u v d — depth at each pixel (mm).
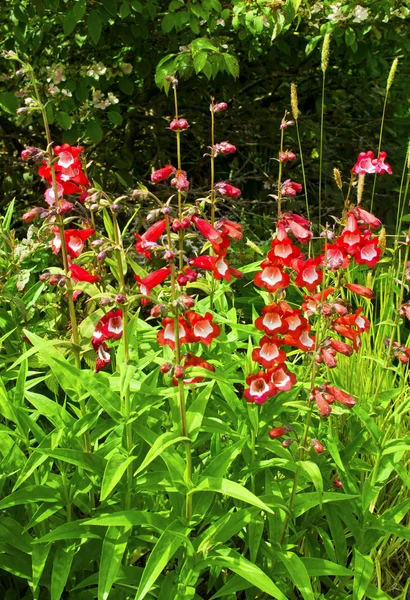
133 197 2197
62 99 4926
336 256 2648
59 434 2342
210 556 2346
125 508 2480
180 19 4434
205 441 2760
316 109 6500
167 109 6105
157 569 2168
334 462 2787
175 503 2438
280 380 2502
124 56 5500
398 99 6816
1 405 2477
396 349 2758
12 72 5227
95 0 4703
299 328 2479
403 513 2707
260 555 2607
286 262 2529
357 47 5297
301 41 5902
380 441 2691
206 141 6324
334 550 2658
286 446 2424
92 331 2846
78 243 2670
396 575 3080
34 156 2371
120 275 2375
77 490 2498
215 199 2691
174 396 2400
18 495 2379
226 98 6191
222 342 2967
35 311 3645
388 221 6234
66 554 2387
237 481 2584
